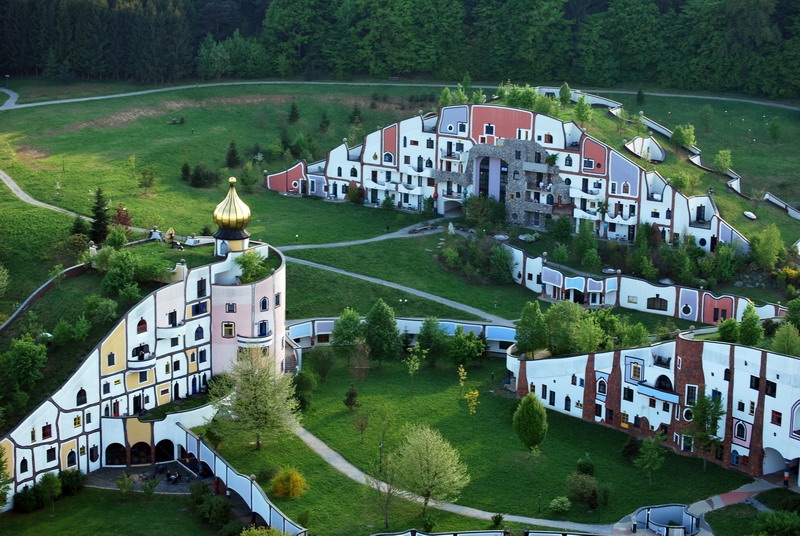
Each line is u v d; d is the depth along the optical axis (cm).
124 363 18675
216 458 17775
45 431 17575
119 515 17062
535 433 18075
